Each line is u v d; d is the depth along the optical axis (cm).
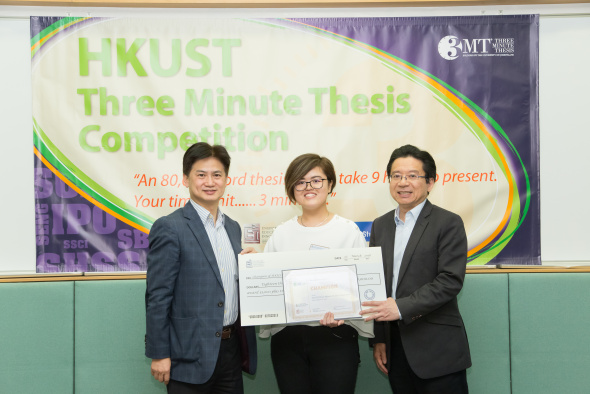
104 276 241
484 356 240
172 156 249
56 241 245
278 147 252
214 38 249
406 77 252
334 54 251
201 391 174
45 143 244
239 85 250
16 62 248
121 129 247
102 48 246
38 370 233
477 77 252
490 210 252
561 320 239
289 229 198
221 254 184
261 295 183
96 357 236
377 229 203
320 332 183
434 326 180
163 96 249
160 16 251
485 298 240
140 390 238
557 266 252
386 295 188
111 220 247
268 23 250
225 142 251
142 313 238
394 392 196
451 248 179
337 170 252
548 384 239
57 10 249
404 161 188
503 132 252
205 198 180
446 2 251
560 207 258
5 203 248
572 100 257
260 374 242
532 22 252
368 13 257
